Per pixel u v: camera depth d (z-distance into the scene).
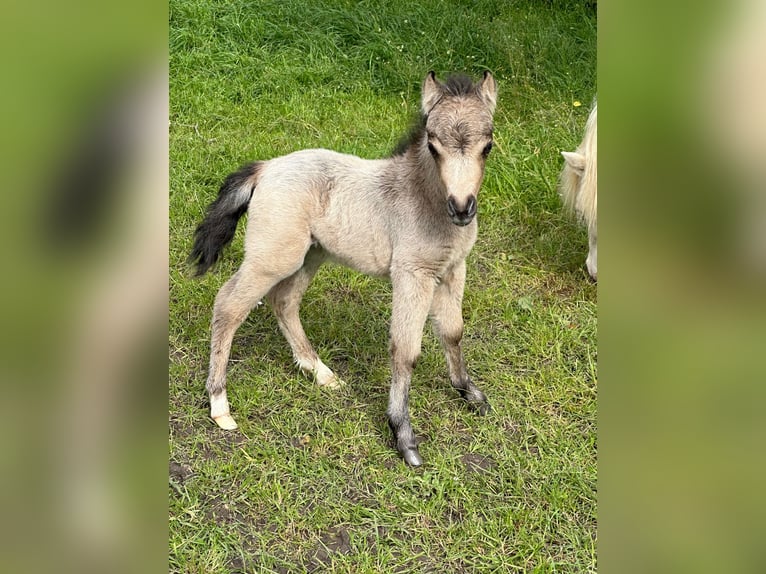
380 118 2.71
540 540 1.33
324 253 1.64
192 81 2.82
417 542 1.32
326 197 1.52
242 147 2.47
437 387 1.70
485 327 1.88
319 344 1.82
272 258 1.51
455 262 1.50
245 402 1.61
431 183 1.40
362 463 1.48
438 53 3.09
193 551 1.27
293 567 1.27
